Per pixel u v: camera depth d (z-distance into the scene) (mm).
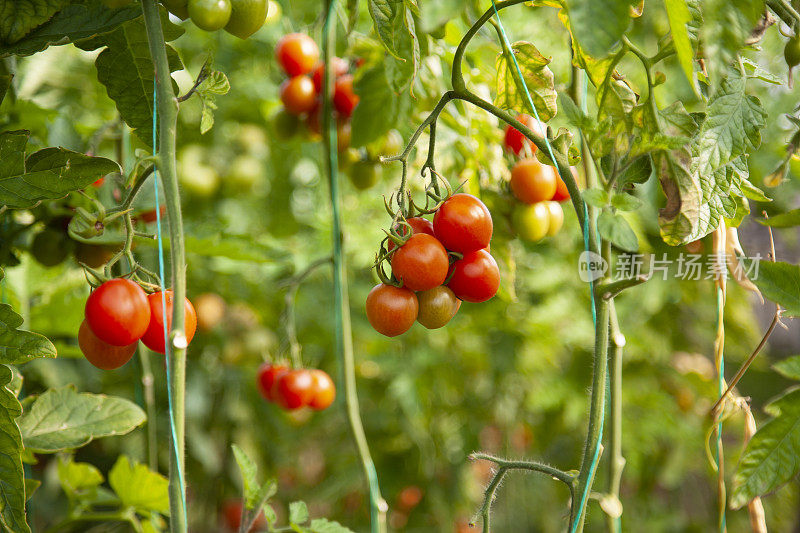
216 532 2496
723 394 1251
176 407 1092
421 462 2346
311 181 2502
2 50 1154
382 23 1196
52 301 1447
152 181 1369
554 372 2328
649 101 1154
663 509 2525
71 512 1360
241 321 2322
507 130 1354
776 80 1210
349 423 1431
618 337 1264
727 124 1163
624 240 1089
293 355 1594
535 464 1154
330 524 1273
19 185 1140
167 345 1092
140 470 1340
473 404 2430
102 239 1311
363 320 2305
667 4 1086
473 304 2131
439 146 1421
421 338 2283
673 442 2400
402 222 1130
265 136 2398
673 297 2111
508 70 1215
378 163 1507
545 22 1852
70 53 1679
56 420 1268
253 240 1500
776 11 1186
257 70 2334
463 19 1414
